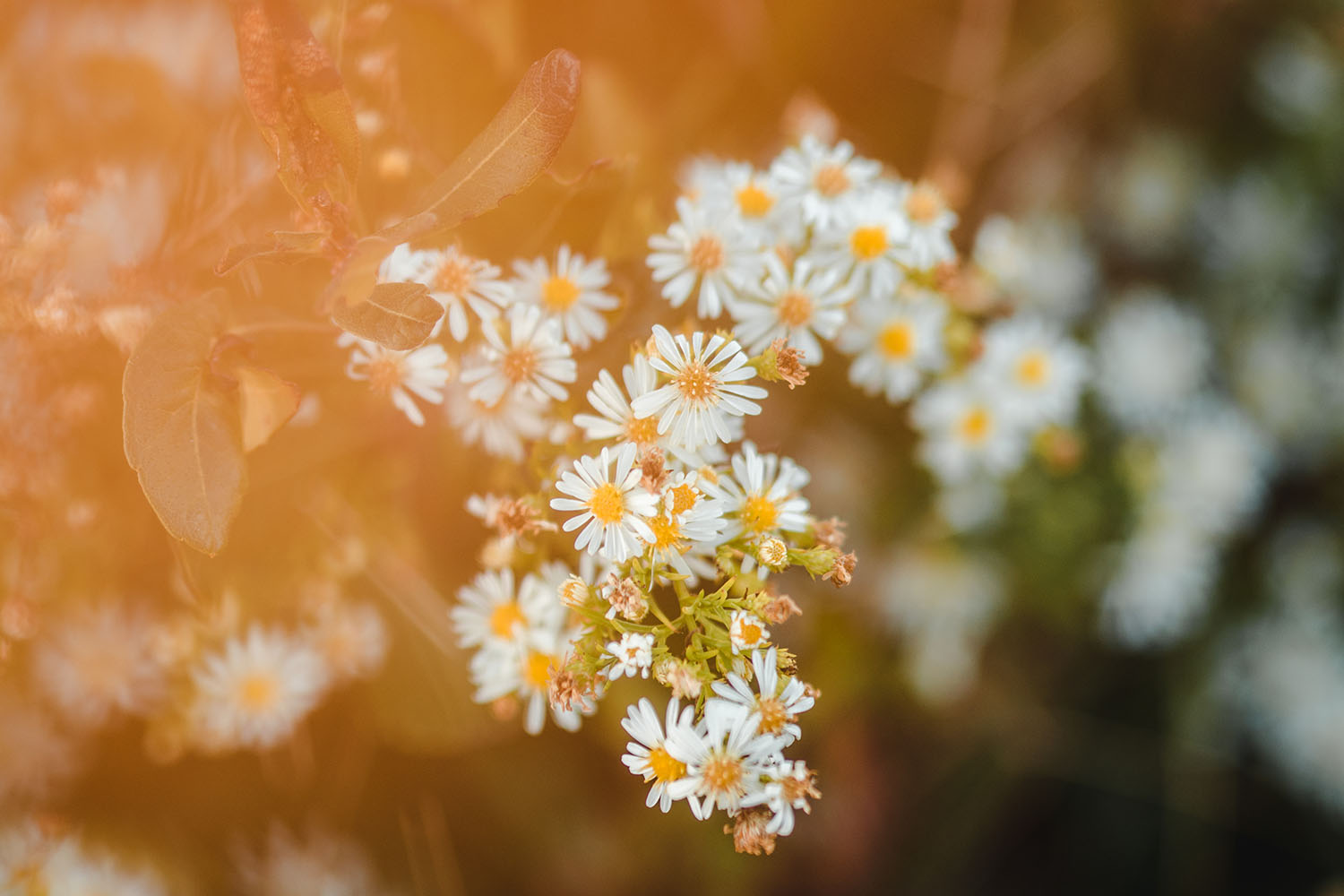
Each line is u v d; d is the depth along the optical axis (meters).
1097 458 0.41
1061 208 0.47
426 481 0.32
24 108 0.33
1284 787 0.50
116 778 0.35
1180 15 0.46
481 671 0.29
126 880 0.34
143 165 0.32
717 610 0.26
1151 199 0.48
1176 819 0.48
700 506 0.26
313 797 0.35
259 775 0.35
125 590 0.33
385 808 0.36
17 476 0.31
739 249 0.29
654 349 0.26
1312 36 0.48
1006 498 0.39
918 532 0.40
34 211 0.31
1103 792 0.49
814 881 0.43
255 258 0.27
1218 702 0.49
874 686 0.42
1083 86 0.45
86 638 0.33
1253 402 0.49
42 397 0.30
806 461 0.39
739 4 0.36
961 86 0.42
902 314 0.32
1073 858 0.49
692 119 0.37
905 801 0.45
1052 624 0.45
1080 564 0.41
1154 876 0.49
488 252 0.29
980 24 0.42
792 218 0.30
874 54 0.41
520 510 0.28
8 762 0.33
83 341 0.30
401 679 0.33
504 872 0.37
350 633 0.33
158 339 0.26
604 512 0.26
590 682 0.27
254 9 0.26
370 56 0.30
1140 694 0.48
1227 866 0.49
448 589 0.33
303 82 0.26
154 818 0.35
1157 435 0.43
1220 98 0.49
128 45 0.34
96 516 0.32
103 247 0.31
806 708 0.26
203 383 0.26
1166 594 0.42
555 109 0.26
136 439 0.26
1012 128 0.45
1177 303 0.49
